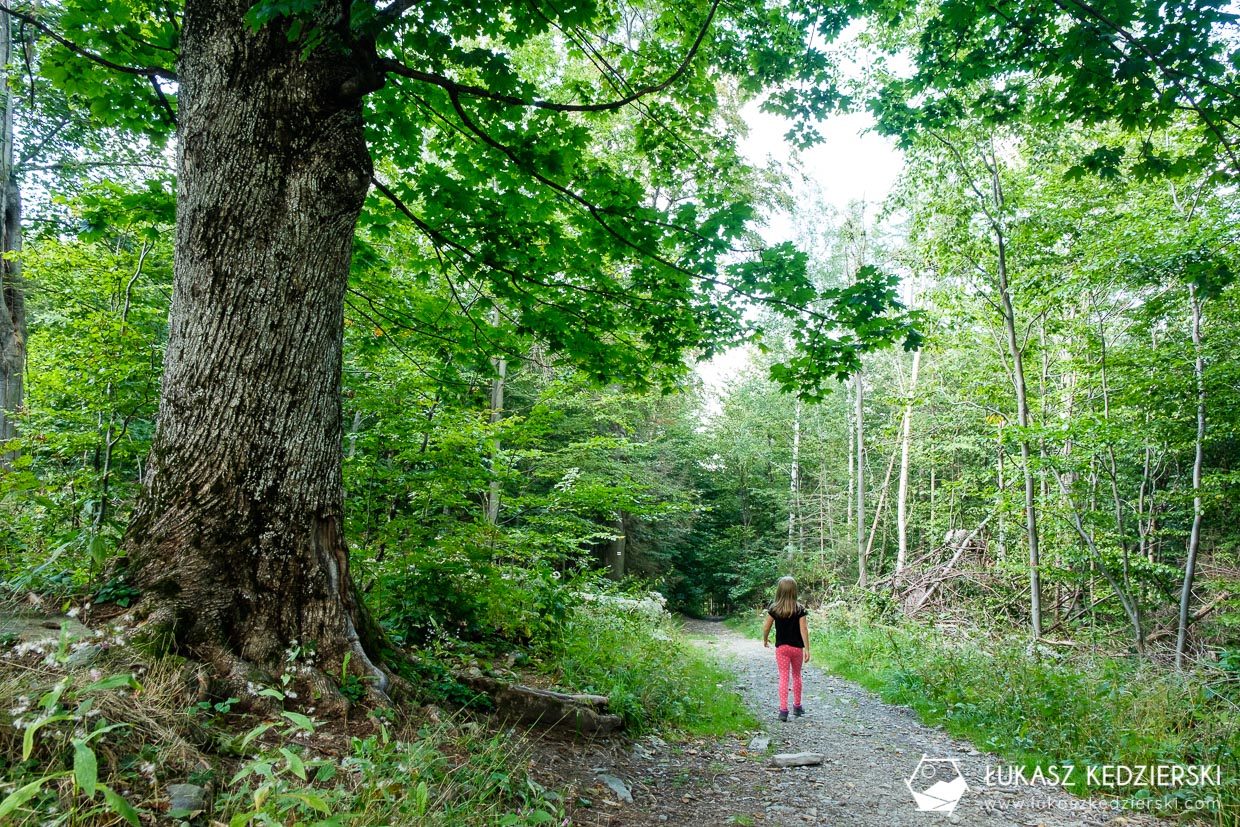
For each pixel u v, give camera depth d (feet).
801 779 15.47
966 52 20.38
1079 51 15.06
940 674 26.66
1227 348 31.50
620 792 12.14
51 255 22.72
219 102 10.92
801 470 93.91
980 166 38.34
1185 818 13.41
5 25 27.17
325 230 11.32
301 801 6.69
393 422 20.07
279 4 9.03
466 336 21.83
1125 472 45.34
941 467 75.15
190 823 6.76
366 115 16.58
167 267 23.90
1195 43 13.51
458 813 8.16
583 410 52.21
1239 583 33.94
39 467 20.83
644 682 20.12
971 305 41.88
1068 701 20.51
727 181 21.16
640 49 18.80
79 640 8.87
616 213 16.17
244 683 9.50
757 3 18.35
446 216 18.03
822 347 18.48
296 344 11.05
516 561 24.68
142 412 21.04
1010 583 46.06
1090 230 34.83
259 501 10.63
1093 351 36.73
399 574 18.79
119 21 14.14
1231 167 16.65
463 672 14.69
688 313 19.24
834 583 72.33
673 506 25.44
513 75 14.57
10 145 28.14
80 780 5.08
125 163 33.58
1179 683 21.43
